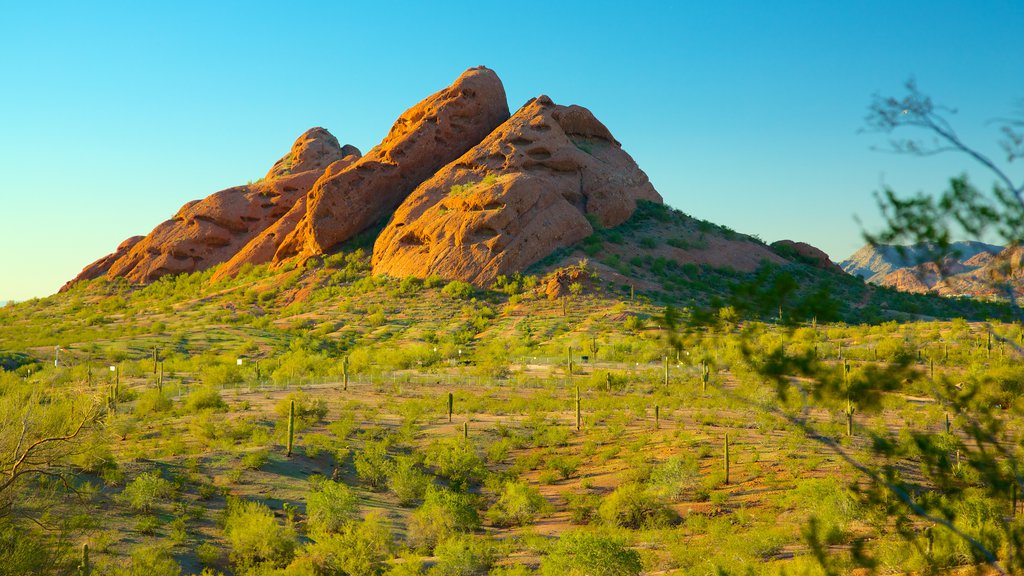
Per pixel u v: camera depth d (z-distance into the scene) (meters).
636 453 35.47
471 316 94.44
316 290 113.50
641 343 71.12
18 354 65.81
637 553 19.61
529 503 27.67
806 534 8.80
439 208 119.75
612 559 18.91
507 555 22.45
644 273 113.62
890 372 6.49
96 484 23.97
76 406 15.28
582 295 98.75
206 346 79.56
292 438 33.19
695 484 29.44
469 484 33.09
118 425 33.25
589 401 49.41
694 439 36.84
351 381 58.72
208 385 53.09
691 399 47.16
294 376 59.00
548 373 64.25
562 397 52.78
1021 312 5.69
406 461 31.84
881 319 86.00
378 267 117.25
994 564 6.62
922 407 36.19
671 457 33.16
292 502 27.62
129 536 21.00
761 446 34.09
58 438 13.59
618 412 44.84
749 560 17.50
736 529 23.22
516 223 112.44
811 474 27.61
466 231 111.06
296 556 20.80
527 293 100.62
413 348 74.62
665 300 99.50
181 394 50.16
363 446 36.44
